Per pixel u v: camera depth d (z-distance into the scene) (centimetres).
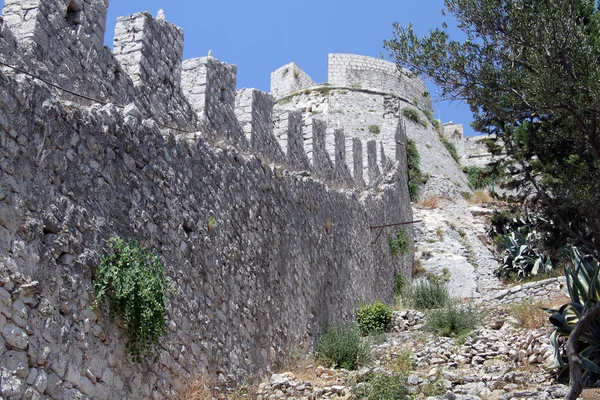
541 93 1278
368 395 1354
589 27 1319
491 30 1369
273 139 1872
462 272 3256
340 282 2127
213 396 1296
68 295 972
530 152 1630
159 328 1130
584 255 1722
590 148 1438
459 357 1641
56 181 987
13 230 895
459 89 1388
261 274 1602
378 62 4775
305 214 1938
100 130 1102
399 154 3628
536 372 1467
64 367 945
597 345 1448
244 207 1573
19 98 937
